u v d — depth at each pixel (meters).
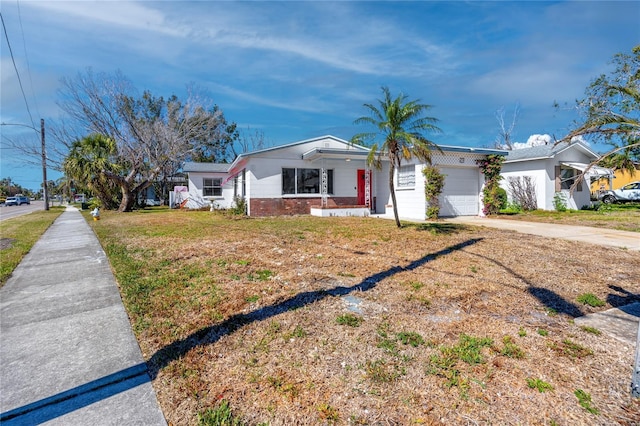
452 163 13.00
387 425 1.74
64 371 2.35
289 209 14.80
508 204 16.23
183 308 3.47
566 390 2.03
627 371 2.24
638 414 1.82
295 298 3.70
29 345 2.76
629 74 14.01
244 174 16.17
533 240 7.28
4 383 2.21
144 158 22.73
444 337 2.73
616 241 7.19
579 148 16.11
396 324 3.00
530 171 15.87
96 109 21.30
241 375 2.24
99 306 3.68
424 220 11.98
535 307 3.42
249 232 9.01
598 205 15.99
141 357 2.53
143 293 4.00
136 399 2.02
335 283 4.28
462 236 7.85
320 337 2.76
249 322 3.08
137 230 10.10
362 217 13.28
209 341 2.74
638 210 14.73
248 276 4.63
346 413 1.84
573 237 7.75
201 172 21.73
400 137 8.03
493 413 1.83
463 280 4.35
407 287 4.07
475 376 2.18
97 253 6.89
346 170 15.83
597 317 3.17
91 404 1.97
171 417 1.85
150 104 30.34
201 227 10.40
